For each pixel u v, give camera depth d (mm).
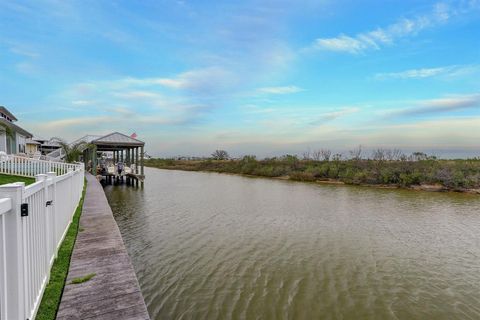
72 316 3096
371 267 7734
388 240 10000
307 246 9273
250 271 7312
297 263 7891
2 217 1909
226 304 5758
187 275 7004
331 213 14234
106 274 4141
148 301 5809
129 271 4262
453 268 7758
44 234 3559
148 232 10523
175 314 5375
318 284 6715
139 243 9234
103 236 6000
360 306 5836
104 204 9969
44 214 3568
